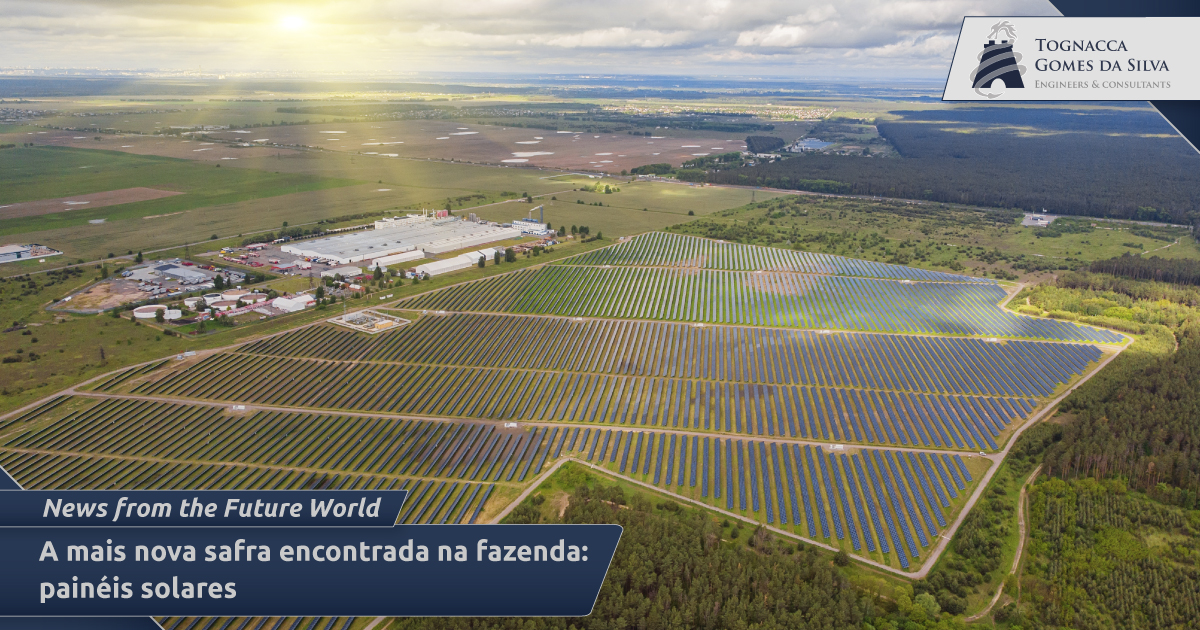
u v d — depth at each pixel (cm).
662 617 12938
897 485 17638
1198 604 13438
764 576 13812
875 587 14125
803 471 18150
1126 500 16500
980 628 13212
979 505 16900
